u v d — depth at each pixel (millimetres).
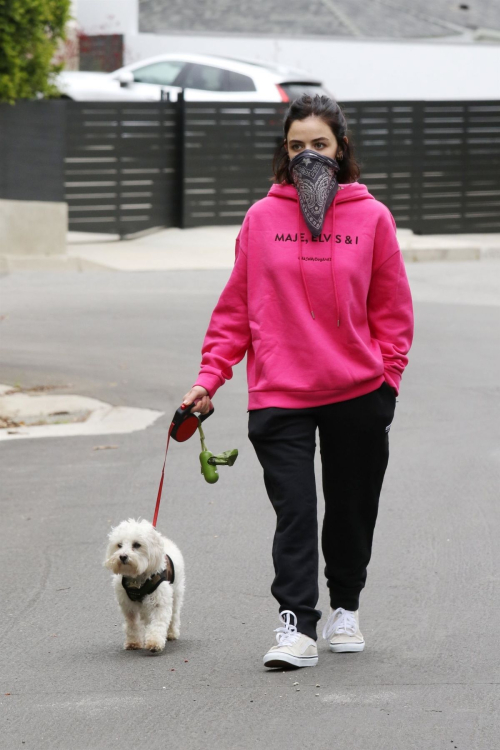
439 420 15617
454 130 36531
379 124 35875
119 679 7449
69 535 10953
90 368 18609
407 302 7562
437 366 19125
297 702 6949
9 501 12133
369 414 7418
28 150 31344
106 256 30375
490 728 6535
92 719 6777
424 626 8430
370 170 35969
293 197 7445
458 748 6270
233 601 9117
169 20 49625
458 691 7113
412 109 36031
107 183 32625
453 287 28078
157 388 17359
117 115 32469
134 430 15289
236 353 7703
